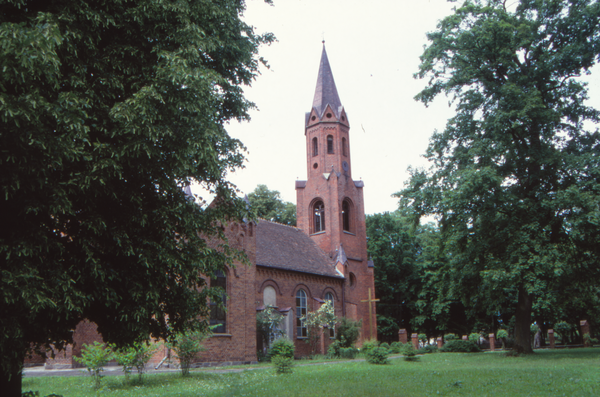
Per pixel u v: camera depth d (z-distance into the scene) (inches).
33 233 299.9
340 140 1948.8
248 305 1221.7
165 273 380.5
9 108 256.7
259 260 1425.9
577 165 954.7
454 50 1104.2
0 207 302.8
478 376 584.7
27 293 275.7
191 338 804.6
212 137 392.8
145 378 777.6
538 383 498.9
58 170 312.8
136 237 362.6
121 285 362.6
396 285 2247.8
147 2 357.7
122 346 399.2
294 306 1513.3
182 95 361.4
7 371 301.1
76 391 635.5
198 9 398.3
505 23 987.3
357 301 1813.5
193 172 385.4
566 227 937.5
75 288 319.6
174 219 385.4
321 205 1907.0
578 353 1078.4
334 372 738.8
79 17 331.0
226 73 467.8
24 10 323.0
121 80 361.1
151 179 369.7
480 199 989.8
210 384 659.4
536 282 911.7
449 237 1125.1
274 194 2466.8
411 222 1125.7
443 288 1270.9
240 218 459.8
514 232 987.9
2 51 259.1
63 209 295.0
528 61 1114.7
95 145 317.4
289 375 725.9
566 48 1010.7
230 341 1154.0
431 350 1525.6
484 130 1044.5
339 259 1765.5
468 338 1792.6
